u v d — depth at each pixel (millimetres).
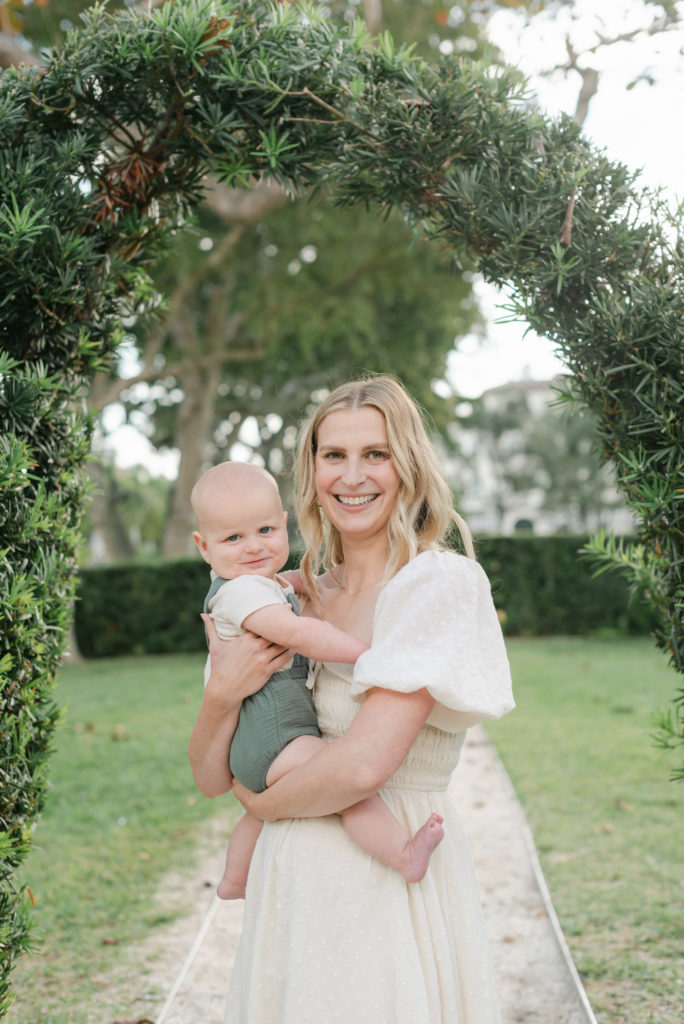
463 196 2342
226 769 2047
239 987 1977
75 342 2375
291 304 15859
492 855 4797
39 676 2229
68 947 3826
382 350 17312
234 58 2234
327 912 1777
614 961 3545
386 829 1781
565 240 2275
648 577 2678
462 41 12656
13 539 2080
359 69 2352
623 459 2180
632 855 4648
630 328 2184
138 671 11875
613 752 6676
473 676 1755
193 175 2545
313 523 2248
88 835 5234
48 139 2285
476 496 50531
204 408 18406
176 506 18453
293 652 1972
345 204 2686
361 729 1694
